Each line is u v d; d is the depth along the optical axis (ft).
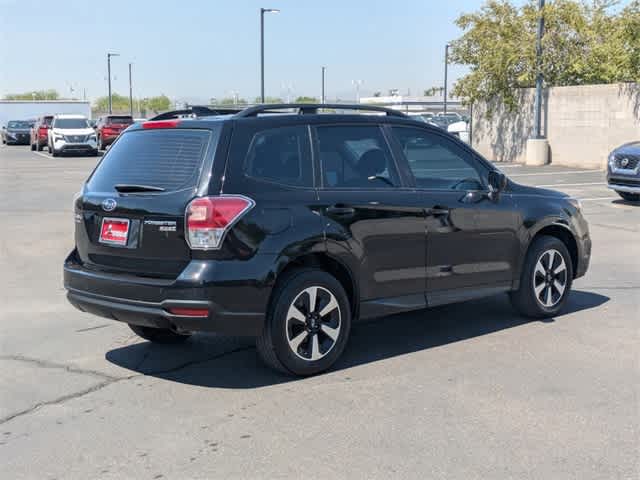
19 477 13.43
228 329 16.89
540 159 91.25
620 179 52.16
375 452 14.10
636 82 81.25
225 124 17.61
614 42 89.15
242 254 16.89
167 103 338.34
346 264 18.72
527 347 20.67
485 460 13.69
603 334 21.89
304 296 18.01
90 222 18.72
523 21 96.68
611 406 16.25
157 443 14.73
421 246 20.24
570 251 24.86
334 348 18.62
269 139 18.04
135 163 18.44
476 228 21.44
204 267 16.61
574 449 14.12
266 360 18.06
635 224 44.09
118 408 16.60
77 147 122.83
